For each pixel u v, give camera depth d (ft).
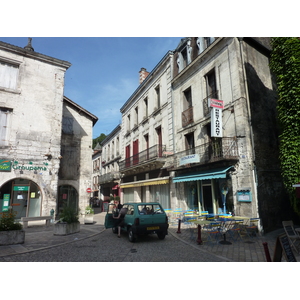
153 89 61.82
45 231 35.06
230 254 20.04
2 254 20.42
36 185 46.24
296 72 25.61
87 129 67.82
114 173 86.38
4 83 45.52
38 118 47.98
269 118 35.78
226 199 35.19
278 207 32.19
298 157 25.02
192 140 46.11
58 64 52.13
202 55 42.06
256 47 38.34
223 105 36.73
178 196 47.03
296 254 19.08
